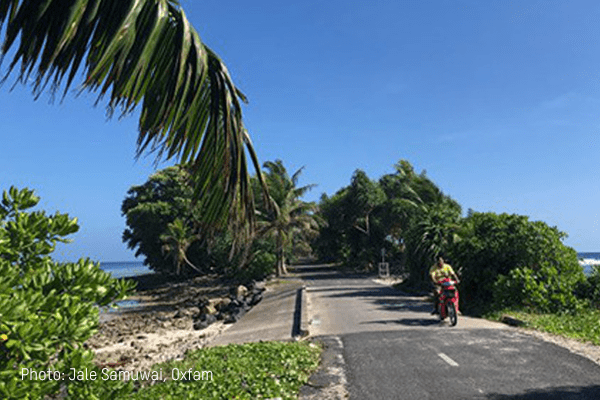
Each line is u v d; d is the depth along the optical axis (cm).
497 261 1684
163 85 295
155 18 273
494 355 883
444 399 650
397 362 866
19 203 393
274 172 4847
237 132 333
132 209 6228
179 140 312
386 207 5553
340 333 1229
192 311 3109
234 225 346
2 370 288
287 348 1023
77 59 255
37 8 248
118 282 363
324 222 5262
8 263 323
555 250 1625
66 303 319
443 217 2641
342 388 732
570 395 639
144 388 809
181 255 5475
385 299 2120
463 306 1741
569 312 1413
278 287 3550
